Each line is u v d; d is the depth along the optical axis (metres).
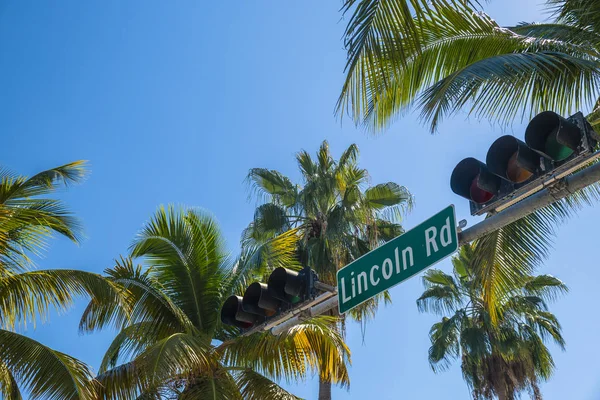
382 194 22.72
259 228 21.86
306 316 6.86
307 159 23.58
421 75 9.19
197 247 16.86
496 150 5.16
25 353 12.96
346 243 21.55
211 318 16.48
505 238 10.68
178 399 14.70
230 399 14.71
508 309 28.09
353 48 6.47
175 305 15.85
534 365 28.12
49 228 14.10
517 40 9.22
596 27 8.73
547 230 10.61
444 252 5.73
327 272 20.88
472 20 8.91
